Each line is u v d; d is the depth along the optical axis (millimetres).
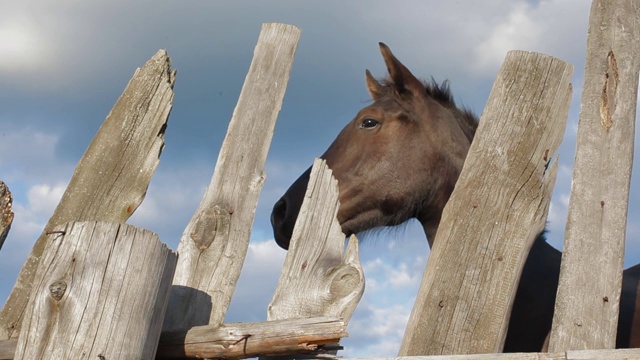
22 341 2182
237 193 2898
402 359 2186
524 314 3561
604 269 2559
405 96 4801
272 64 3096
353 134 4805
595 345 2488
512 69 2945
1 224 2926
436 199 4688
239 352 2314
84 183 2895
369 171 4676
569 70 2957
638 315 3418
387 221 4711
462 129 4820
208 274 2789
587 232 2607
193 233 2832
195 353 2381
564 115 2920
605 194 2639
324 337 2242
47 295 2184
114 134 2941
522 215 2773
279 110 3035
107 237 2240
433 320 2668
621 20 2826
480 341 2643
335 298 2553
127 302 2213
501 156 2838
